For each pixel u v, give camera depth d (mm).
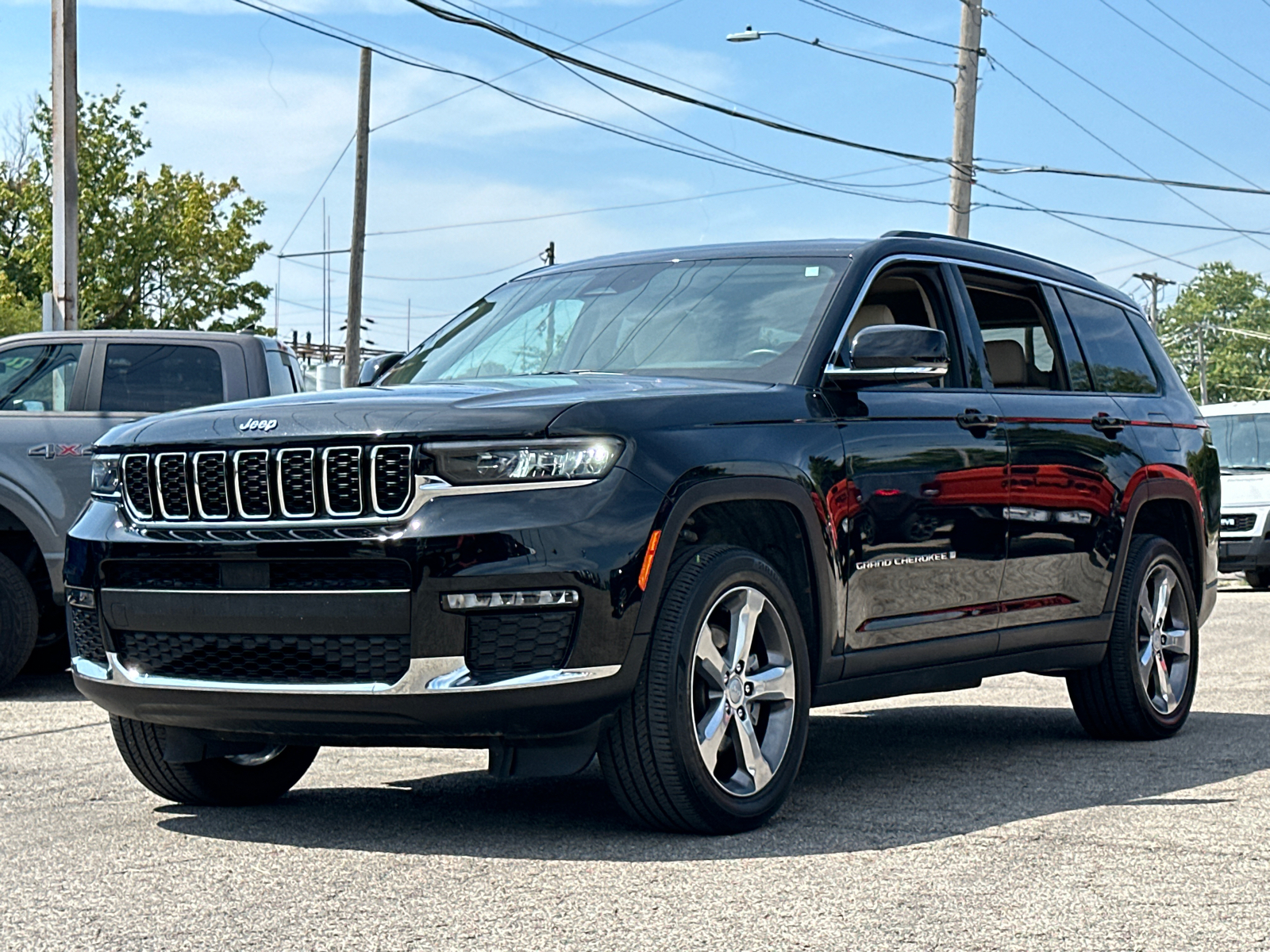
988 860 4328
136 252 50562
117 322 51094
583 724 4398
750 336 5441
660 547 4410
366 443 4363
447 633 4270
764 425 4895
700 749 4566
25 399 9086
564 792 5613
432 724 4332
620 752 4539
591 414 4441
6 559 8875
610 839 4645
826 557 5016
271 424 4504
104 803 5402
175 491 4648
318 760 6430
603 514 4340
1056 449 6238
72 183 16734
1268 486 18438
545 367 5672
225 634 4531
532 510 4297
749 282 5719
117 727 5129
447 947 3451
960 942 3475
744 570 4734
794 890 3971
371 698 4320
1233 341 135250
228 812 5223
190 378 9211
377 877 4164
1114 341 7180
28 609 8891
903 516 5359
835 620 5082
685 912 3750
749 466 4723
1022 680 9641
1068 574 6312
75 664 4965
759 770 4770
